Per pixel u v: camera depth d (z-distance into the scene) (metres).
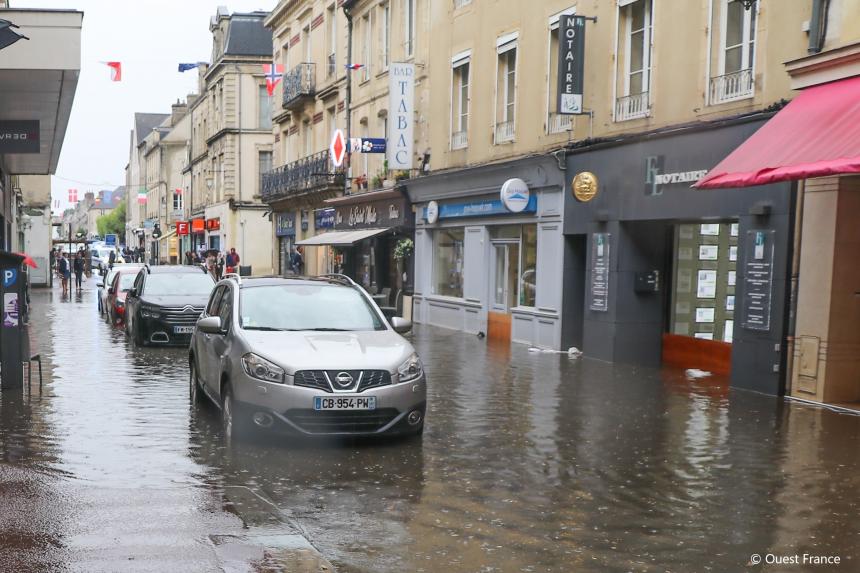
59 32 12.63
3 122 16.94
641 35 14.57
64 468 6.93
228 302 9.25
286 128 40.66
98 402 10.25
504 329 19.19
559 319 16.61
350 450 7.76
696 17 12.96
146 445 7.87
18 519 5.32
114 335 19.28
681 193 12.98
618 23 14.93
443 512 5.91
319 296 9.18
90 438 8.17
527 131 18.02
